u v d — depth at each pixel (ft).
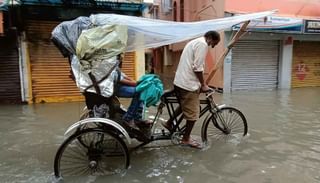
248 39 45.37
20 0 32.07
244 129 20.72
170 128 18.01
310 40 48.75
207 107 19.54
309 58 49.85
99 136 15.12
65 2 33.55
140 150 18.06
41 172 15.38
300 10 47.24
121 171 15.31
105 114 15.20
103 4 34.94
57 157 14.39
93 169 15.16
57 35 15.62
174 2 65.00
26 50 34.60
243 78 46.03
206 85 18.16
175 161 16.62
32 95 35.35
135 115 15.89
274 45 47.34
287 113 28.50
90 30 15.23
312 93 42.06
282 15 45.83
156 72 80.89
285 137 20.93
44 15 34.37
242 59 45.55
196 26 18.03
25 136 21.52
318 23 46.11
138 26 16.78
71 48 15.65
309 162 16.61
